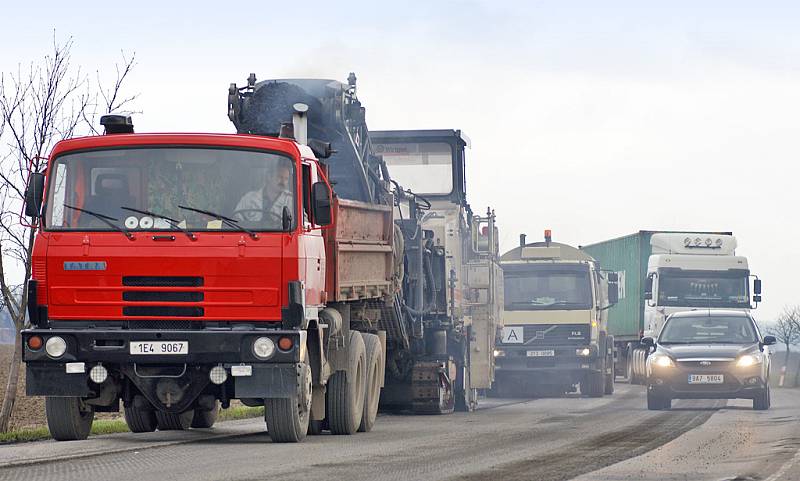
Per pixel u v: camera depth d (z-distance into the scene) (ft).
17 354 67.00
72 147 55.57
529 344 139.64
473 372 104.94
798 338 265.34
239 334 53.83
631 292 176.86
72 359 54.03
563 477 41.98
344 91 76.23
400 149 103.65
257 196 54.95
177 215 54.80
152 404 56.13
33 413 86.63
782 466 46.47
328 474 41.93
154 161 55.36
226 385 56.03
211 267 54.19
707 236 166.50
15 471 42.37
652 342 106.01
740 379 98.27
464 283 104.99
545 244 143.43
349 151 77.20
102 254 54.44
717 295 163.32
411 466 45.29
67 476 40.73
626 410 99.55
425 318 92.63
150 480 39.65
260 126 75.41
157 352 53.88
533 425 74.54
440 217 102.42
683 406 107.96
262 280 54.19
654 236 171.01
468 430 68.95
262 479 40.11
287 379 54.03
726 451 53.67
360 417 66.39
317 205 56.59
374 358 69.36
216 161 55.36
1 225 67.92
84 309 54.44
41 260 54.80
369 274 70.18
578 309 139.33
